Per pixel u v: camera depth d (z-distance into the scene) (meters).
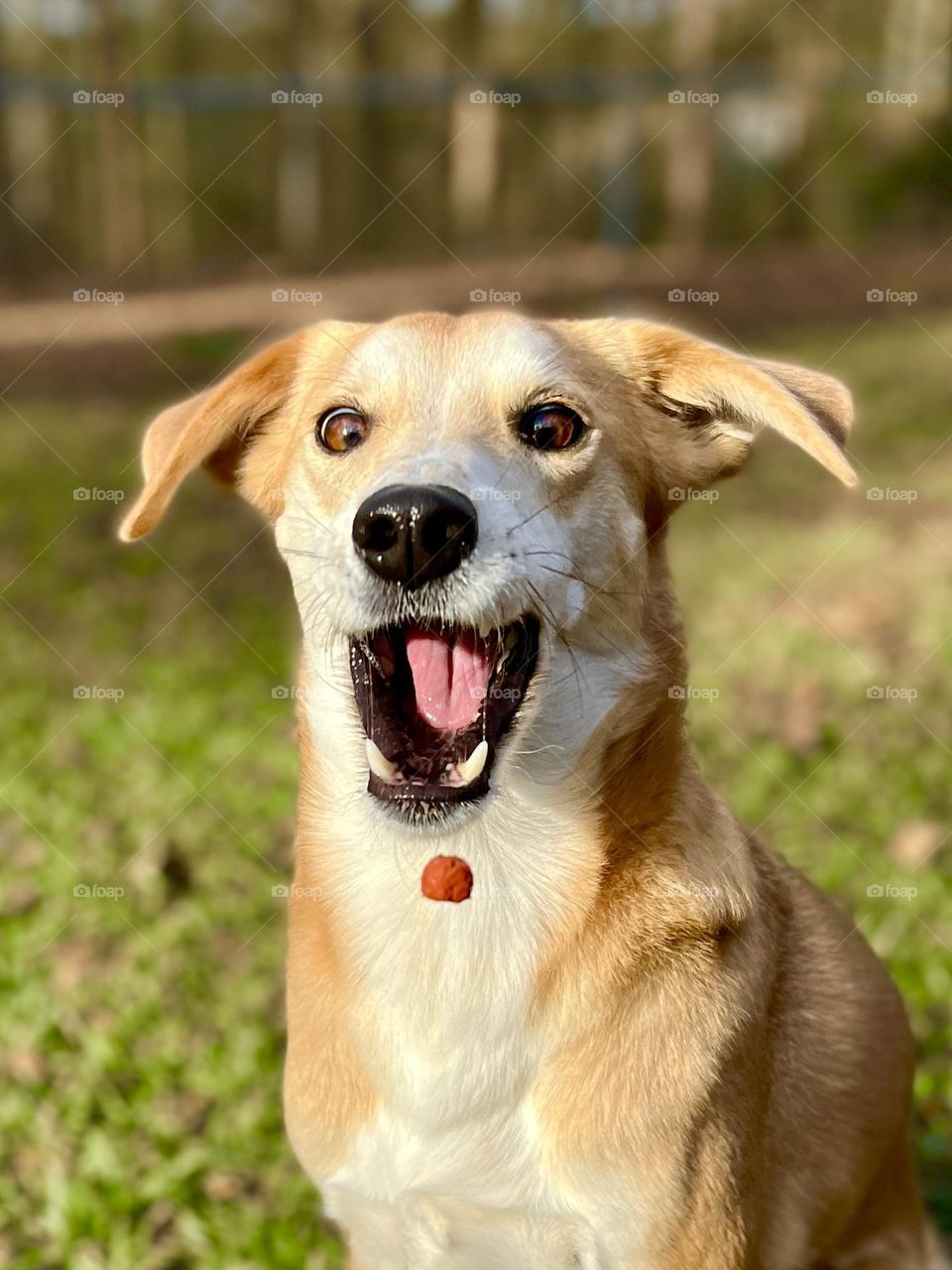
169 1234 0.71
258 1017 0.82
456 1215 0.58
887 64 3.70
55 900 0.92
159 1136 0.75
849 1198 0.65
